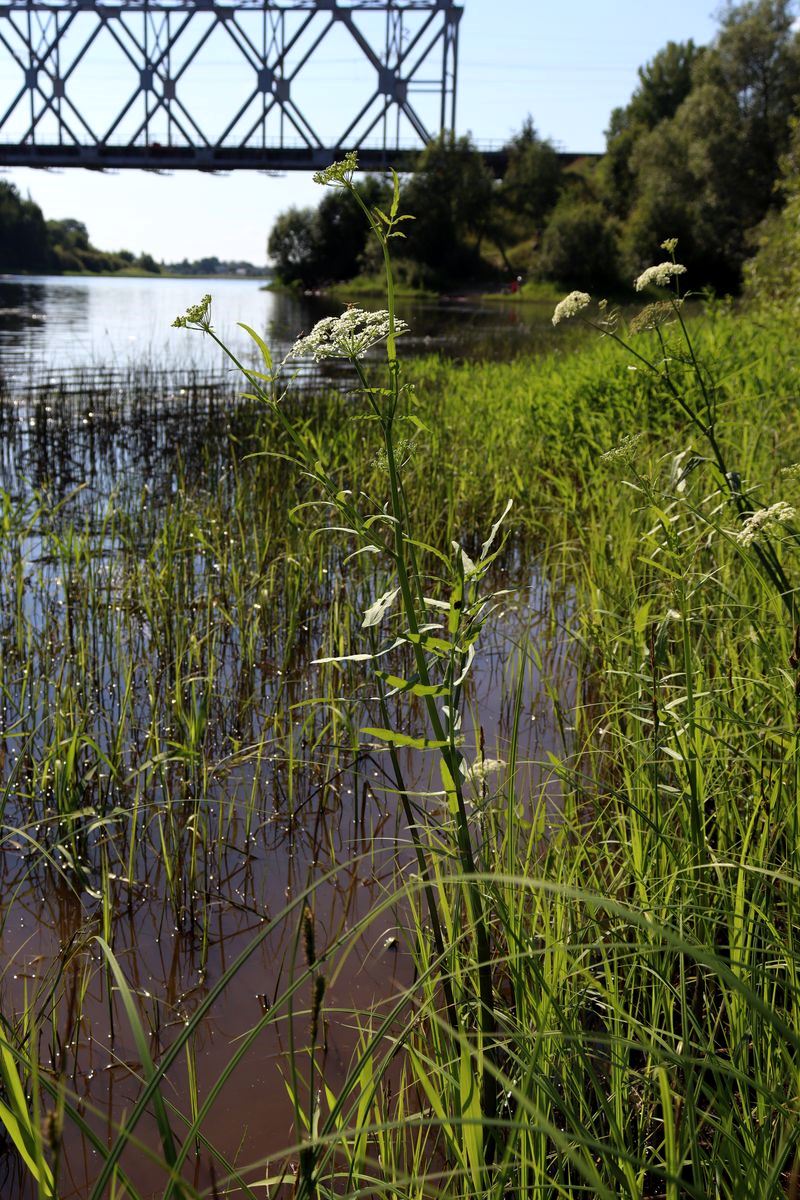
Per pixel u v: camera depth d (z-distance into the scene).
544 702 4.29
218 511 6.57
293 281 70.44
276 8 62.47
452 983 2.12
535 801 3.14
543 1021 1.86
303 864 3.31
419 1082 2.23
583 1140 1.24
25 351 20.11
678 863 2.21
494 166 71.19
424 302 47.66
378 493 6.44
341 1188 1.93
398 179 1.79
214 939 2.92
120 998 2.65
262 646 5.03
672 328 3.32
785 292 12.12
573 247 51.81
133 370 15.86
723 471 2.72
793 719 2.41
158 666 4.69
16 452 10.24
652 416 7.20
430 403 9.52
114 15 62.88
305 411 9.91
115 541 6.56
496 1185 1.58
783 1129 1.58
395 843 3.38
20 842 3.44
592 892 2.37
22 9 63.25
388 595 1.82
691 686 2.33
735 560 3.70
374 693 4.46
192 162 64.25
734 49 47.69
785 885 2.20
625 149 64.56
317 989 1.25
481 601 1.86
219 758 4.02
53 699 4.23
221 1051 2.45
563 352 15.31
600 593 4.27
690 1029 2.21
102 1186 1.16
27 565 6.19
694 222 47.47
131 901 3.07
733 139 47.16
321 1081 2.32
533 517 6.66
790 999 1.97
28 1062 1.58
